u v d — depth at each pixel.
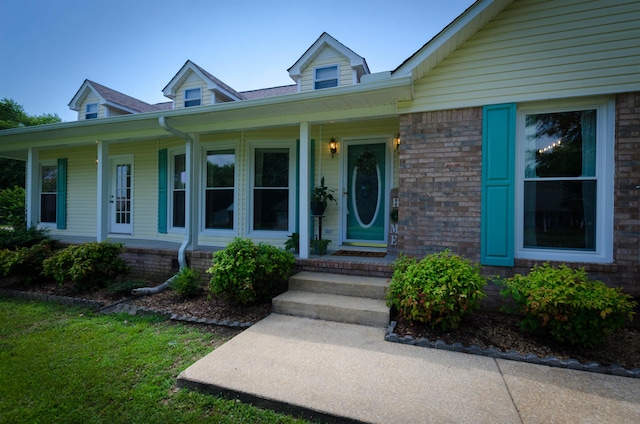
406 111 4.19
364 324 3.52
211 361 2.68
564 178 3.74
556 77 3.66
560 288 2.87
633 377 2.50
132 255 5.98
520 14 3.76
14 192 12.27
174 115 4.88
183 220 6.72
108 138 5.97
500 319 3.55
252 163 6.05
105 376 2.56
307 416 2.06
